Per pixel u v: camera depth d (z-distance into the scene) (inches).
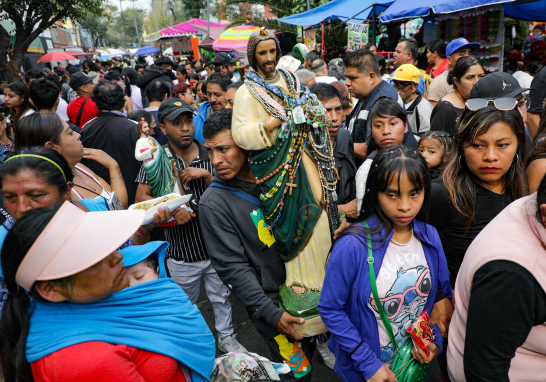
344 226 77.5
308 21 362.3
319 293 73.8
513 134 65.7
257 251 77.5
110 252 42.5
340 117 100.8
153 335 46.7
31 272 40.5
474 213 71.0
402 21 331.0
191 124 106.3
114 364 42.0
